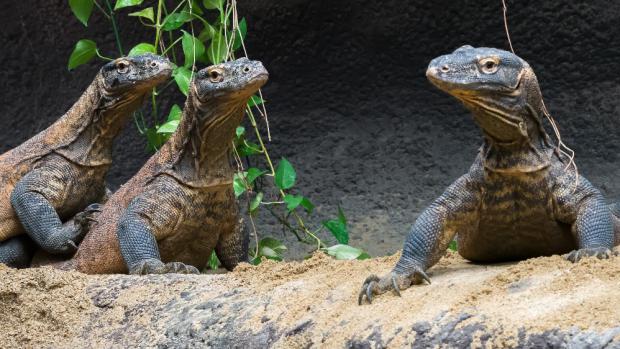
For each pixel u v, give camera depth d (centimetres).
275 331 862
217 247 1338
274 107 1798
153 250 1229
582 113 1670
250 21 1772
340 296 876
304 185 1767
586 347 677
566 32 1672
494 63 898
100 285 1042
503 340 718
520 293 780
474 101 901
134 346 937
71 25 1838
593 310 711
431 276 924
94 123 1398
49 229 1351
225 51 1488
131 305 995
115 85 1361
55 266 1346
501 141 934
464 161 1717
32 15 1850
